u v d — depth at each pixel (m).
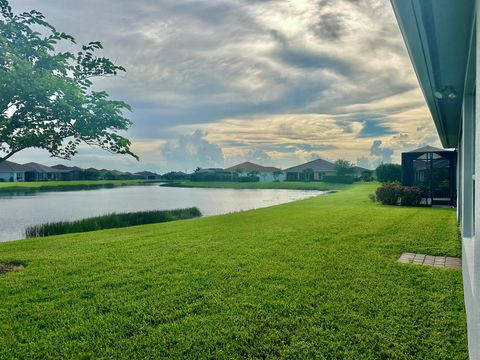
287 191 47.94
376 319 3.85
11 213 21.48
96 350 3.40
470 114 5.04
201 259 6.62
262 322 3.87
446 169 19.73
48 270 6.16
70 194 41.91
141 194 42.44
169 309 4.29
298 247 7.49
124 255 7.16
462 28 2.86
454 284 4.92
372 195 22.36
